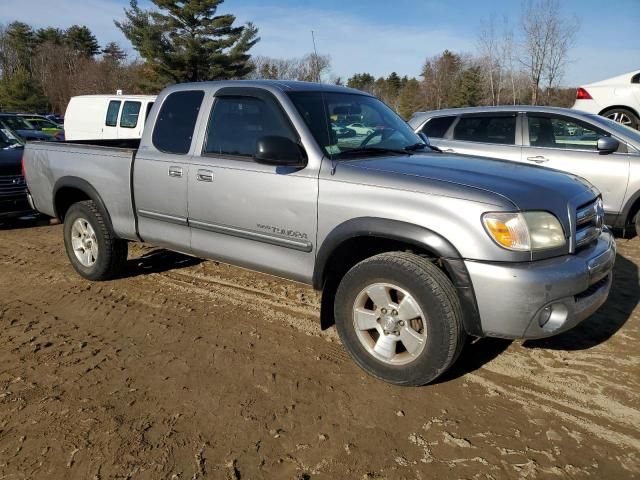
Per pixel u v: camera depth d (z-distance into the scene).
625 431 2.74
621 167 5.97
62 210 5.25
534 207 2.84
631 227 6.42
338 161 3.34
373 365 3.18
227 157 3.79
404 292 2.98
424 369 2.96
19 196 7.07
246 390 3.12
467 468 2.48
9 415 2.86
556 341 3.71
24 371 3.33
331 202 3.23
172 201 4.12
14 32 77.31
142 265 5.50
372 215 3.07
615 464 2.51
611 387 3.14
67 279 5.10
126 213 4.50
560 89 34.34
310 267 3.43
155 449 2.60
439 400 3.02
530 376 3.27
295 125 3.48
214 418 2.85
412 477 2.43
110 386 3.15
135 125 12.23
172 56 38.69
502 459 2.54
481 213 2.77
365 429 2.76
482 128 6.84
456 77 49.41
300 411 2.92
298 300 4.52
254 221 3.64
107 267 4.82
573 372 3.31
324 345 3.69
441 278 2.87
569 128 6.33
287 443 2.66
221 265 5.50
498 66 36.06
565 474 2.44
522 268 2.73
